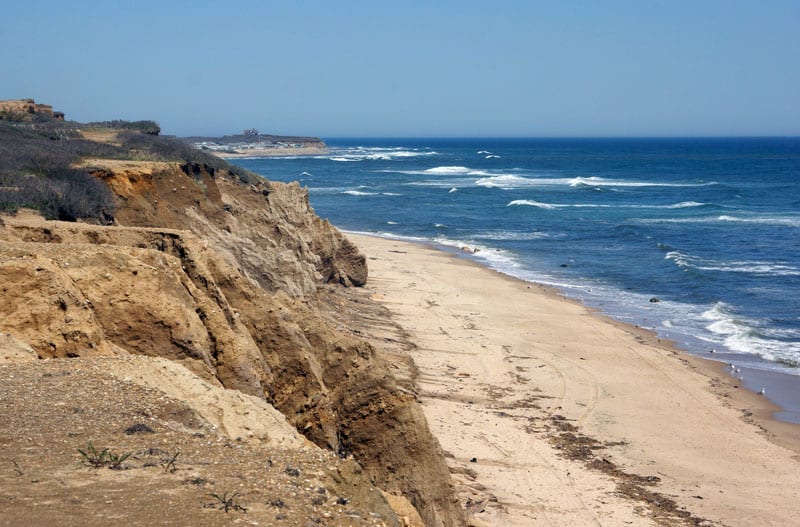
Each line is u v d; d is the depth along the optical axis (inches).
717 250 2268.7
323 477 327.6
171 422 378.0
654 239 2459.4
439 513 614.5
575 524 700.7
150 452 327.3
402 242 2433.6
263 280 1112.2
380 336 1237.1
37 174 1014.4
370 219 2992.1
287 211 1494.8
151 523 261.3
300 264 1250.6
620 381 1143.0
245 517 274.5
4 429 336.5
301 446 458.9
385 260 2028.8
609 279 1888.5
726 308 1585.9
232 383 603.5
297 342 669.9
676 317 1535.4
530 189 4212.6
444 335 1314.0
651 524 716.7
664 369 1209.4
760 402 1087.6
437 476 620.4
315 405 641.0
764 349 1330.0
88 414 364.5
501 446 862.5
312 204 3467.0
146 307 575.2
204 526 263.3
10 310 510.6
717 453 905.5
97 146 1417.3
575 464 839.1
